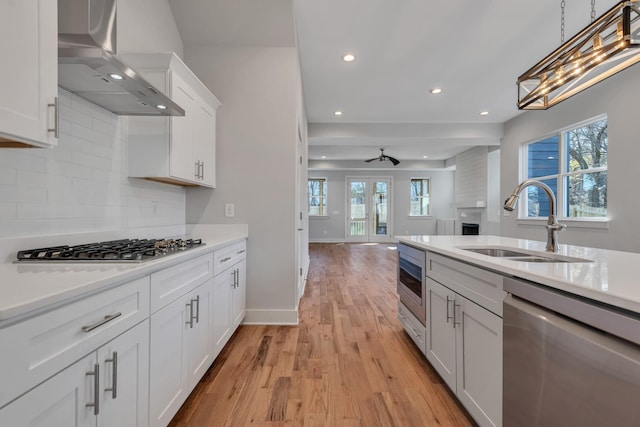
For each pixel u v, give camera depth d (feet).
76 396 2.85
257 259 9.42
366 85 13.30
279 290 9.45
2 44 2.95
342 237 34.40
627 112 11.23
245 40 9.21
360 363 6.99
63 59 4.09
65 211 5.24
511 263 4.08
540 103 7.48
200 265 5.80
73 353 2.81
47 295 2.48
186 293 5.19
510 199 5.42
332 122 18.65
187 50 9.34
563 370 2.93
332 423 5.00
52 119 3.52
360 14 8.73
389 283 15.02
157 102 5.65
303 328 9.12
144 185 7.40
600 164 13.04
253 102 9.37
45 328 2.52
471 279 4.89
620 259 4.49
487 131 18.80
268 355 7.36
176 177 6.93
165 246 5.37
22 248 4.42
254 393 5.81
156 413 4.23
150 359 4.09
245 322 9.40
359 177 34.42
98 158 5.97
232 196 9.39
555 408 3.03
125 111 6.22
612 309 2.56
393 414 5.24
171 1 8.52
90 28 4.53
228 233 9.34
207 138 8.58
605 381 2.47
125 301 3.58
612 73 5.70
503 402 3.96
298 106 10.48
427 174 34.30
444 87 13.53
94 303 3.07
